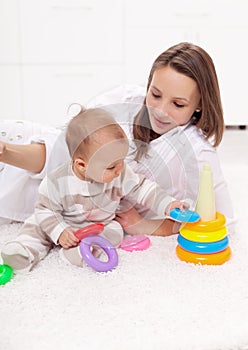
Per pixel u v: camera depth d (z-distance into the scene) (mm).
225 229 1123
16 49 2732
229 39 2756
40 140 1244
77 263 1081
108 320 875
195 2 2705
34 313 896
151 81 1275
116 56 2777
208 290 976
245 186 1732
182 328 852
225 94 2828
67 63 2775
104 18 2723
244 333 840
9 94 2795
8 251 1025
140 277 1026
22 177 1273
